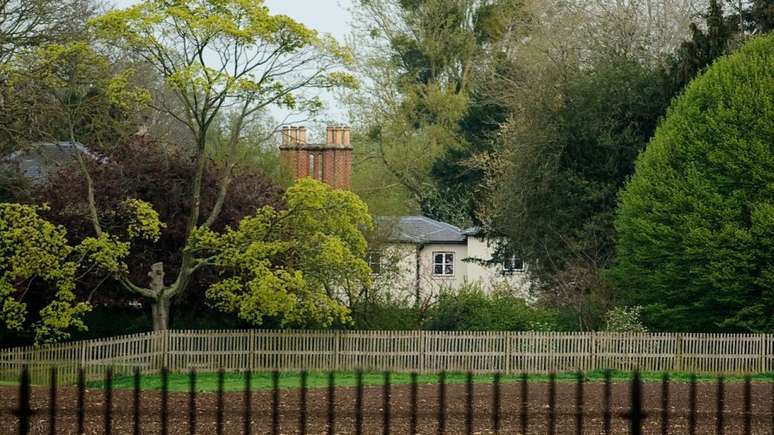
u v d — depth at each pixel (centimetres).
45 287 9506
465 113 16912
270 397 6425
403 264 15138
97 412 5028
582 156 12650
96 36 9219
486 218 14175
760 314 9738
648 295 10419
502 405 6062
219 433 3478
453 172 16825
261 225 9169
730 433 4791
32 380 8281
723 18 12381
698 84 10519
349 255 9319
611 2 15050
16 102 10175
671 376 8988
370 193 13888
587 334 9531
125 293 9912
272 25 8838
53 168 12206
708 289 9938
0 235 8612
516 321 10769
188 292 10062
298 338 9400
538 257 12912
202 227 9206
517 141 13025
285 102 9181
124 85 9006
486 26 18900
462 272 16225
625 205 10725
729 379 8744
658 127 11094
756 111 10006
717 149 10006
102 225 9781
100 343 8675
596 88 12588
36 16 11088
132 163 10031
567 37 14700
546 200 12669
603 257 12081
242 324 10206
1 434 4541
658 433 4753
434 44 18662
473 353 9475
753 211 9681
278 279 8856
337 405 5962
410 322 10800
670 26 14962
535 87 13162
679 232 10025
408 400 6284
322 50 9088
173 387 7462
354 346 9438
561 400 6425
